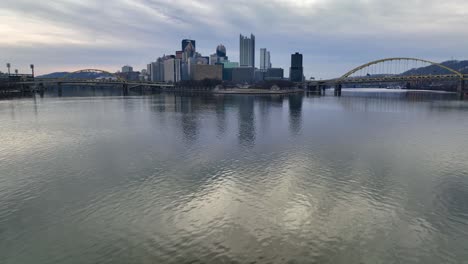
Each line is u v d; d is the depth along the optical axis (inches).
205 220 912.3
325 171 1349.7
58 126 2657.5
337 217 927.7
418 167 1416.1
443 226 880.3
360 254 754.2
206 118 3270.2
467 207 997.2
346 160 1526.8
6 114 3624.5
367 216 935.7
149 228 870.4
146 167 1411.2
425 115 3518.7
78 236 834.2
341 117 3366.1
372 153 1665.8
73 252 765.3
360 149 1758.1
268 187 1160.2
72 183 1213.7
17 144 1908.2
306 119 3181.6
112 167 1414.9
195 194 1098.7
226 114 3693.4
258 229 863.1
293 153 1659.7
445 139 2060.8
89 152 1695.4
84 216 942.4
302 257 742.5
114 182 1221.1
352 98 7421.3
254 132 2335.1
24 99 6683.1
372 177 1275.8
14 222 910.4
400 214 949.8
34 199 1067.3
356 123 2859.3
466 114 3590.1
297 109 4392.2
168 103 5590.6
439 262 729.0
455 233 843.4
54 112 3878.0
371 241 807.1
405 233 844.0
